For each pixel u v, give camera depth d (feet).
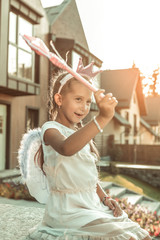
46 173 5.62
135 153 67.97
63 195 5.38
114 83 83.20
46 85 41.88
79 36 54.24
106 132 69.67
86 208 5.34
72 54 45.52
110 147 69.82
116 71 86.58
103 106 3.98
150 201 28.81
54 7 49.83
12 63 33.68
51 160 5.39
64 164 5.24
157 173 50.06
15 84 32.07
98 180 6.14
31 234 5.78
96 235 4.99
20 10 34.22
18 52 35.04
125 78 83.51
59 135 4.79
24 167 6.20
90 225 5.07
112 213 5.83
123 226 5.24
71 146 4.09
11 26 33.68
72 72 4.05
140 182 48.32
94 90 4.10
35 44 3.75
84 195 5.42
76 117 5.32
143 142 105.19
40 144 6.05
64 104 5.33
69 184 5.30
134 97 92.89
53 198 5.53
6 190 19.21
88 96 5.28
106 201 6.03
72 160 5.28
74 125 6.07
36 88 35.96
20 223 8.66
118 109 79.46
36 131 6.25
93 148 6.03
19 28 35.22
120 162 65.26
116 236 5.02
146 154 68.44
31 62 38.09
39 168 6.11
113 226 5.06
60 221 5.28
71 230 5.08
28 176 6.19
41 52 3.79
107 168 46.47
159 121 117.29
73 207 5.29
